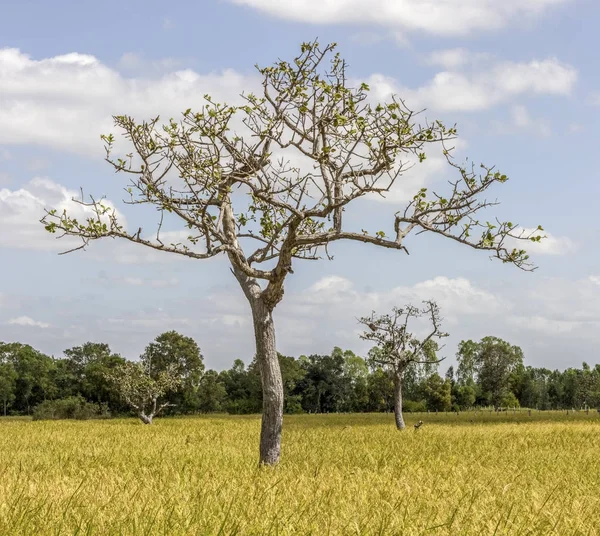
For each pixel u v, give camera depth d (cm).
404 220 1658
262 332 1734
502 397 13088
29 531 798
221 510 923
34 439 3119
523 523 896
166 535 791
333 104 1608
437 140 1582
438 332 4441
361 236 1669
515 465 1717
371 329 4462
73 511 892
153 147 1677
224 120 1670
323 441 2858
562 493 1197
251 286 1770
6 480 1290
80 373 11475
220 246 1688
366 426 5091
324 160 1596
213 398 11119
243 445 2580
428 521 898
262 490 1080
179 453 2061
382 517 885
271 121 1648
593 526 911
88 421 6944
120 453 2128
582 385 12619
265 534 796
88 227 1544
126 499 988
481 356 13338
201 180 1647
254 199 1895
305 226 1941
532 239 1565
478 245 1593
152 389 6425
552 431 3700
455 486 1202
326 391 13075
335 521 864
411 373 13275
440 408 12538
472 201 1616
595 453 2159
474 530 864
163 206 1655
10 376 11444
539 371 17625
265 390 1730
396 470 1538
